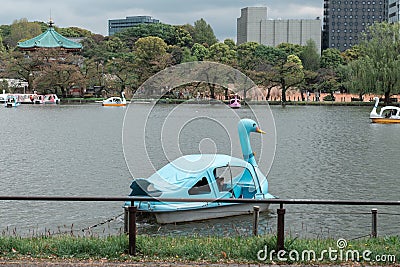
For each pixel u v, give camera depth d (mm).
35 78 120438
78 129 59438
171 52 119875
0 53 135625
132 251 10805
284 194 26141
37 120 72812
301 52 147625
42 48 126875
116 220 20453
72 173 31062
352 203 10859
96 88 127562
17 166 33656
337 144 46812
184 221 19266
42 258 10625
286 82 109250
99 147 43125
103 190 26594
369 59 91312
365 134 55750
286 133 56250
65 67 113688
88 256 10734
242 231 18453
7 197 10734
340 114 86188
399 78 88188
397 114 69688
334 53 146375
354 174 31547
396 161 36688
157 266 10242
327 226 19938
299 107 106562
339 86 123500
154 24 172250
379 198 25469
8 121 71062
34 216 21109
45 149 42031
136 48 119562
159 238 12383
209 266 10266
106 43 150750
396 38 91688
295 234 18656
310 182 29047
